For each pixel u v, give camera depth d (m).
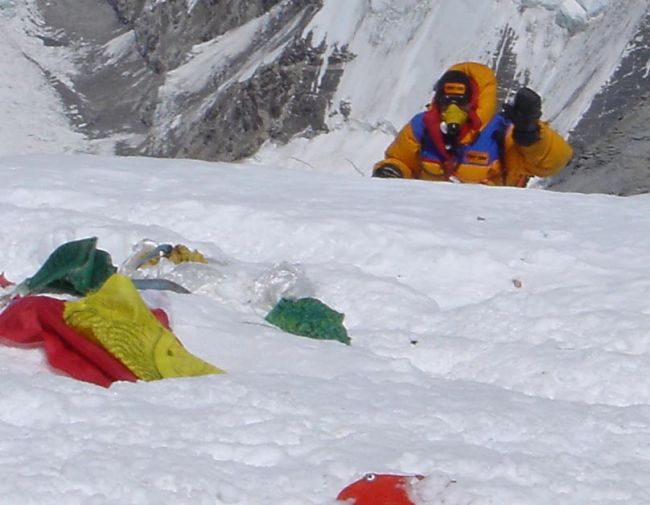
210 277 7.49
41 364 5.68
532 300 7.75
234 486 4.43
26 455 4.53
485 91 13.43
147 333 5.84
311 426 5.05
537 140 13.18
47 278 7.02
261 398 5.27
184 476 4.45
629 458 5.09
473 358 6.80
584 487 4.65
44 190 10.00
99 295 5.94
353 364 6.17
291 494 4.42
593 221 9.91
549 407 5.64
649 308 7.69
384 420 5.21
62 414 4.93
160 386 5.32
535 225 9.63
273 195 10.39
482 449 4.97
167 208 9.50
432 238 9.02
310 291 7.47
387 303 7.78
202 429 4.89
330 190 10.87
